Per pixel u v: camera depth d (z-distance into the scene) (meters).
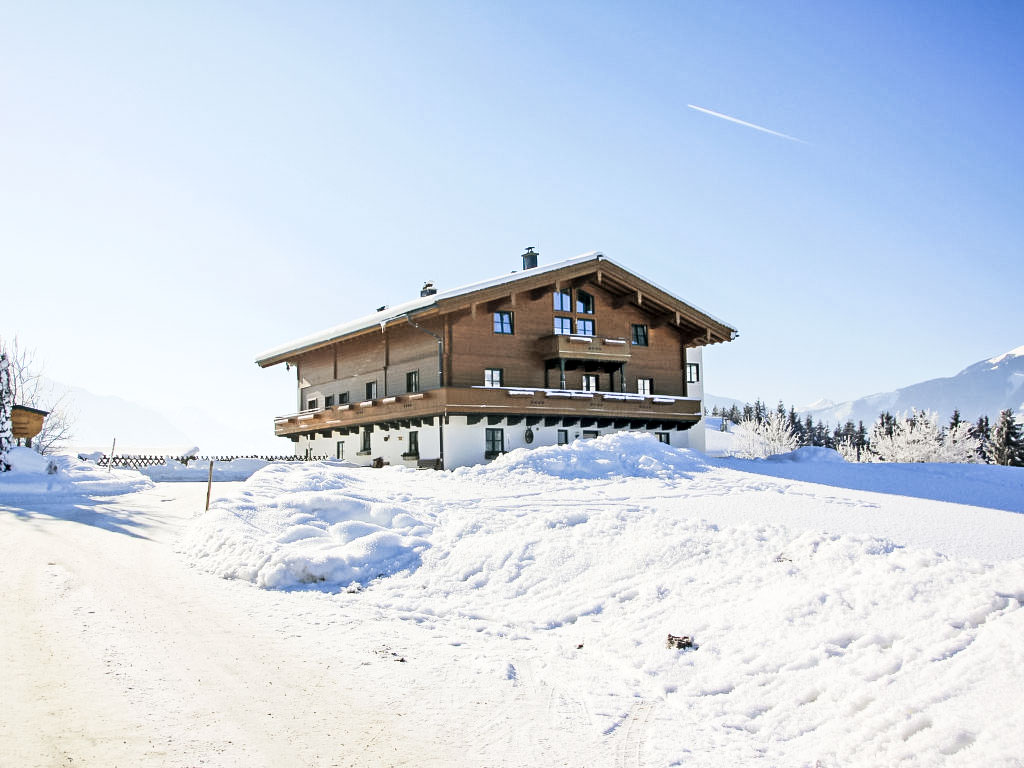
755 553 10.19
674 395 36.88
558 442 33.12
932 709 5.44
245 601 9.54
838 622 7.50
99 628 7.65
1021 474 22.86
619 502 15.88
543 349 32.28
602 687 7.18
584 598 9.98
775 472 23.53
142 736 5.15
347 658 7.48
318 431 40.47
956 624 6.65
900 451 59.53
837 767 5.26
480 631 9.10
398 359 33.62
